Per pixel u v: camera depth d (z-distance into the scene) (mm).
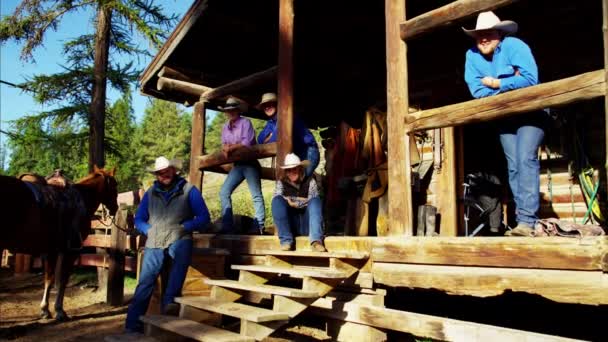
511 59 4547
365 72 9742
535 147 4508
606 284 3674
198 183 8469
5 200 6473
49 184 7316
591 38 7414
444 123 4828
